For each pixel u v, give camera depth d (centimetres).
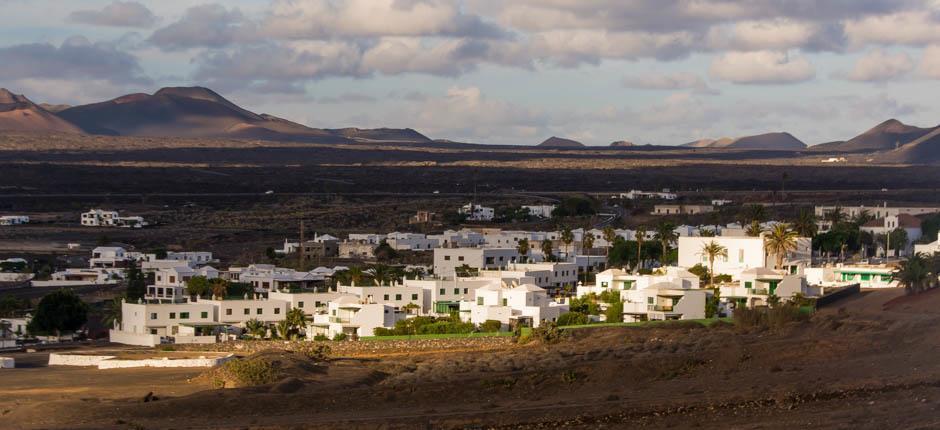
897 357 13662
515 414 11369
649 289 19688
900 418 10625
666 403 11625
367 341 18088
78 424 11462
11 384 14462
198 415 11825
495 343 17762
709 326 18175
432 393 12556
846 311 19062
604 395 12319
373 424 11162
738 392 12069
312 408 12075
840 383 12244
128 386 14125
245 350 18288
